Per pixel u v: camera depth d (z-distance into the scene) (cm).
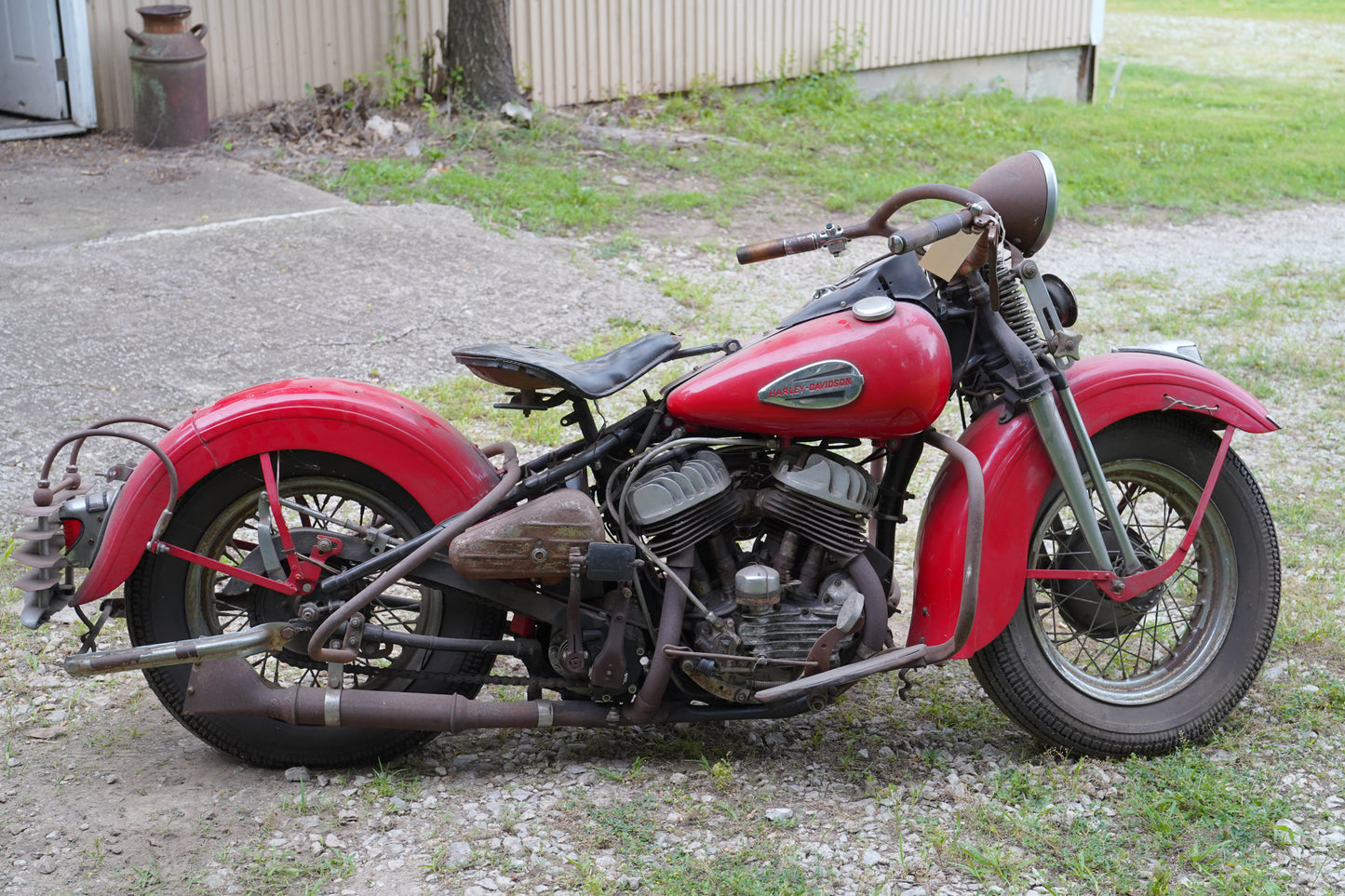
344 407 310
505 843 296
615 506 321
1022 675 332
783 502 312
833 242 334
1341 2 3653
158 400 605
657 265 868
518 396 327
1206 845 301
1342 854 298
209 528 315
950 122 1441
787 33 1480
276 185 952
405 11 1195
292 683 383
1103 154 1362
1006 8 1688
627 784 322
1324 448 598
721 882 283
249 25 1114
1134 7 3497
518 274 812
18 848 290
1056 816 312
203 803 310
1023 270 322
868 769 334
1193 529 340
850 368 305
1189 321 807
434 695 315
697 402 310
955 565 323
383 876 284
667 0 1368
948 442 317
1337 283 920
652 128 1276
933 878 287
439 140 1101
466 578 313
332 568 319
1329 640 411
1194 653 350
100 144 1055
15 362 629
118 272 760
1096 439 340
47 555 299
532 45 1276
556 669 321
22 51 1085
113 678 375
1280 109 1784
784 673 317
